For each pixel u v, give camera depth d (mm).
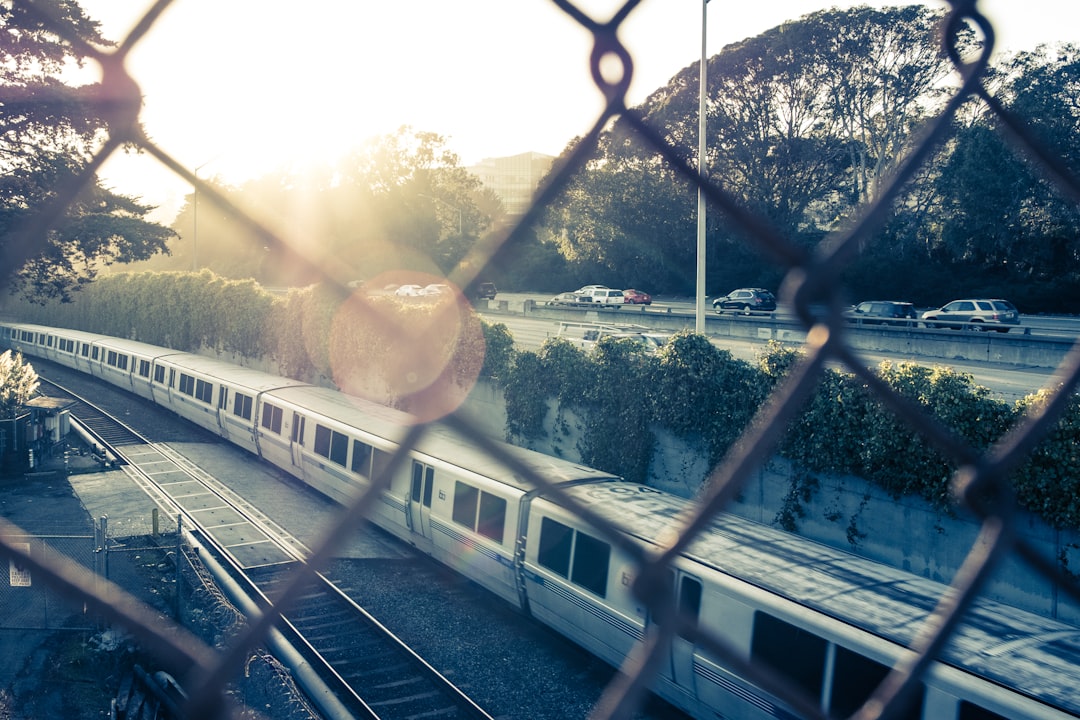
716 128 39344
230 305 33344
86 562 12805
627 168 40344
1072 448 10945
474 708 9898
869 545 13156
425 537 14320
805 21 36906
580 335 36000
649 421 16000
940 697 7203
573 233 46406
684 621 2566
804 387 2361
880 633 8031
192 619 11430
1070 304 38719
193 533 15391
